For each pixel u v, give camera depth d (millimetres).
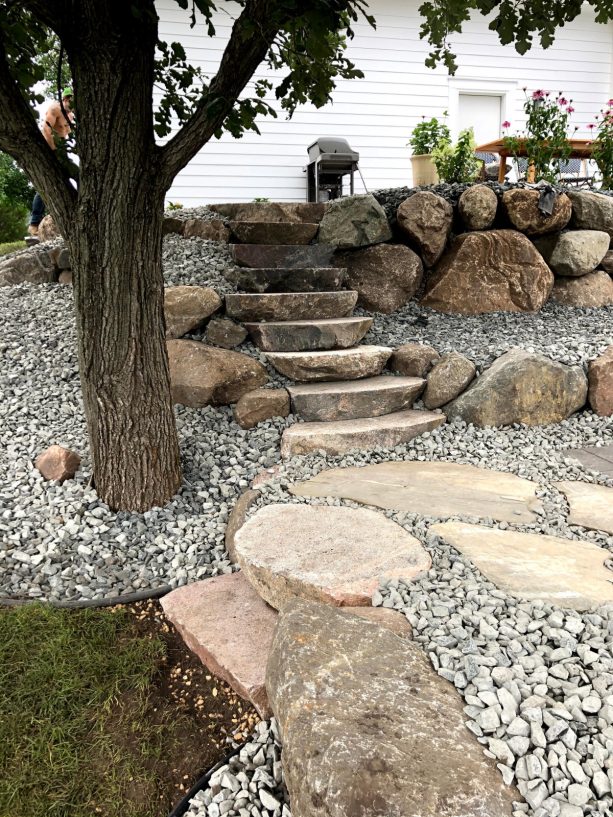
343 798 1078
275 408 3500
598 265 5164
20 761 1547
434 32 2707
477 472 3025
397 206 5137
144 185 2389
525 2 2510
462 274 4895
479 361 3924
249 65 2246
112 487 2729
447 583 1883
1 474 2973
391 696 1331
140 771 1549
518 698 1354
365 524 2334
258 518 2416
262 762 1545
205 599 2152
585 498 2701
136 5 2025
